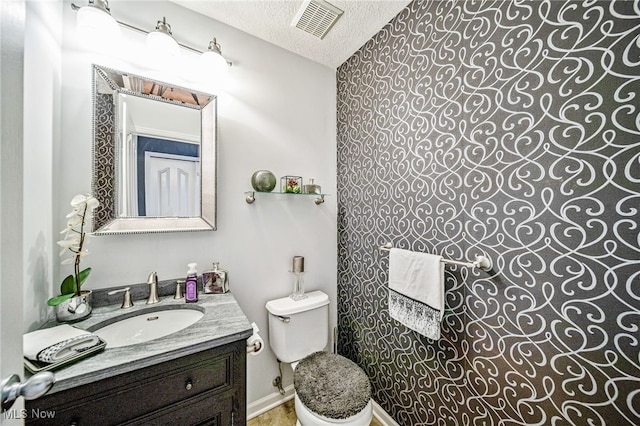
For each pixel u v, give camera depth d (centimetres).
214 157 123
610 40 63
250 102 138
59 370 60
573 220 70
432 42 108
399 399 127
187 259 119
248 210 137
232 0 116
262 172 132
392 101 130
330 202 171
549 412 75
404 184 124
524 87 79
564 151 71
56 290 90
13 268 42
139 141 108
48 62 85
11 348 41
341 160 169
